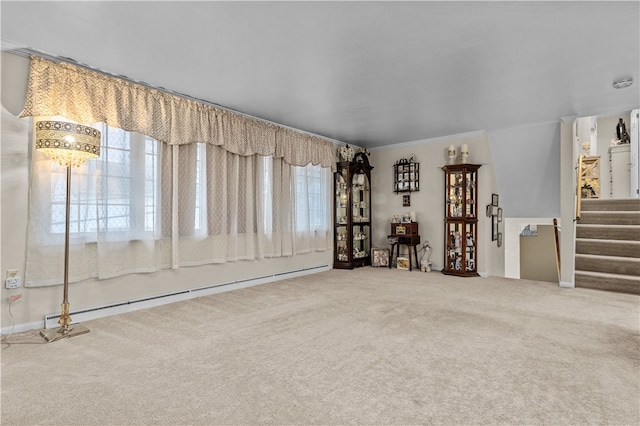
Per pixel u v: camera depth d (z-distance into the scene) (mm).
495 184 6094
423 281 5184
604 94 4012
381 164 6957
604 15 2418
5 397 1878
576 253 5062
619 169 7285
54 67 3023
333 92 3943
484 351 2514
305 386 2000
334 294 4320
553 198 5953
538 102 4281
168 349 2557
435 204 6203
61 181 3115
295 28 2590
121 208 3480
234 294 4324
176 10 2352
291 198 5457
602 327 3061
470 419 1680
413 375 2137
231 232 4559
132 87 3516
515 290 4574
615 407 1787
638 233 4801
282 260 5348
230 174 4574
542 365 2283
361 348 2568
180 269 4027
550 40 2777
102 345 2639
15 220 2902
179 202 4008
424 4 2285
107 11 2363
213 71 3375
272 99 4176
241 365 2281
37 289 3008
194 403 1820
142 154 3615
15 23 2516
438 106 4441
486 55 3039
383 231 6934
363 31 2637
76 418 1688
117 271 3447
